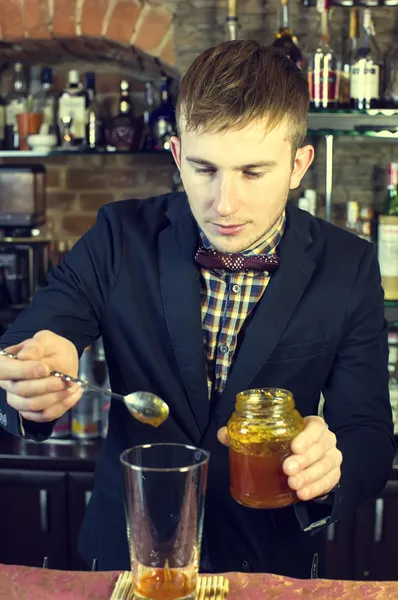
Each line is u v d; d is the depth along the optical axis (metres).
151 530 0.95
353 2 2.46
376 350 1.49
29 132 2.79
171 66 2.78
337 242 1.55
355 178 2.88
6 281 2.75
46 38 2.74
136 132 2.77
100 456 1.59
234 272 1.47
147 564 0.96
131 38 2.75
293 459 1.08
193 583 0.98
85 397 2.62
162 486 0.94
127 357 1.50
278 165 1.22
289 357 1.46
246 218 1.24
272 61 1.23
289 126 1.22
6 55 2.93
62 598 1.06
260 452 1.08
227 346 1.47
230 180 1.20
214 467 1.45
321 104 2.49
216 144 1.17
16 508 2.54
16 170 2.78
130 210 1.60
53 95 2.90
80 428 2.62
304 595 1.08
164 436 1.48
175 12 2.75
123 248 1.53
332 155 2.73
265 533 1.46
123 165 3.02
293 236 1.50
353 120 2.46
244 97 1.17
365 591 1.09
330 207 2.66
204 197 1.23
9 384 1.19
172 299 1.46
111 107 3.02
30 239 2.81
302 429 1.11
